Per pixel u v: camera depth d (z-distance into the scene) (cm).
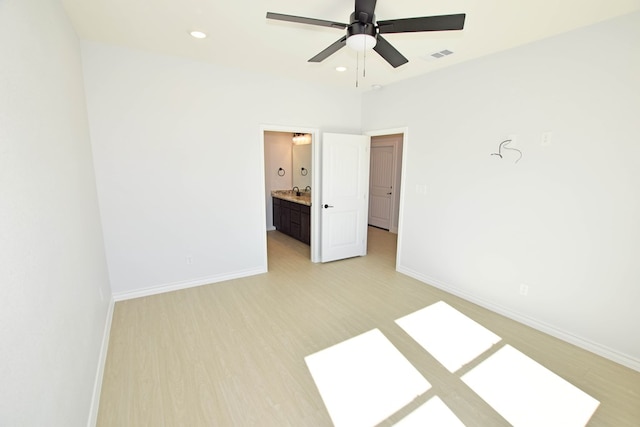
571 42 236
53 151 155
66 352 141
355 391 197
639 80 207
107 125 292
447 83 331
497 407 185
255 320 284
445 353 237
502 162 288
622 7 200
